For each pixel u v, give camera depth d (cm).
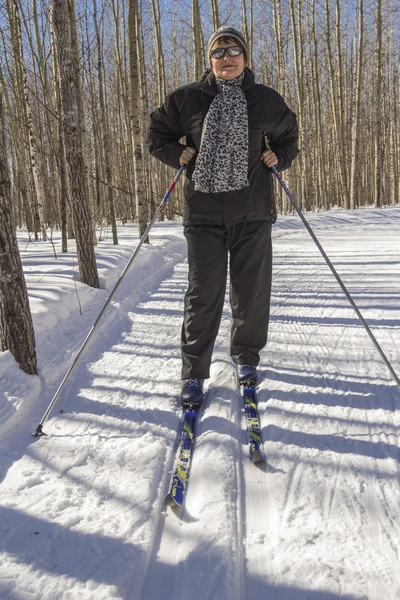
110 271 603
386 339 354
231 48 239
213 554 151
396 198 2802
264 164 266
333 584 141
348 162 2492
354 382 281
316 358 322
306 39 2162
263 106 251
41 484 192
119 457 210
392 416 238
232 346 285
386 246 855
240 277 269
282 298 497
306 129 1873
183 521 173
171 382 292
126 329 412
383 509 173
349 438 220
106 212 1566
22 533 164
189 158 255
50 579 144
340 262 703
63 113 504
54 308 412
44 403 267
